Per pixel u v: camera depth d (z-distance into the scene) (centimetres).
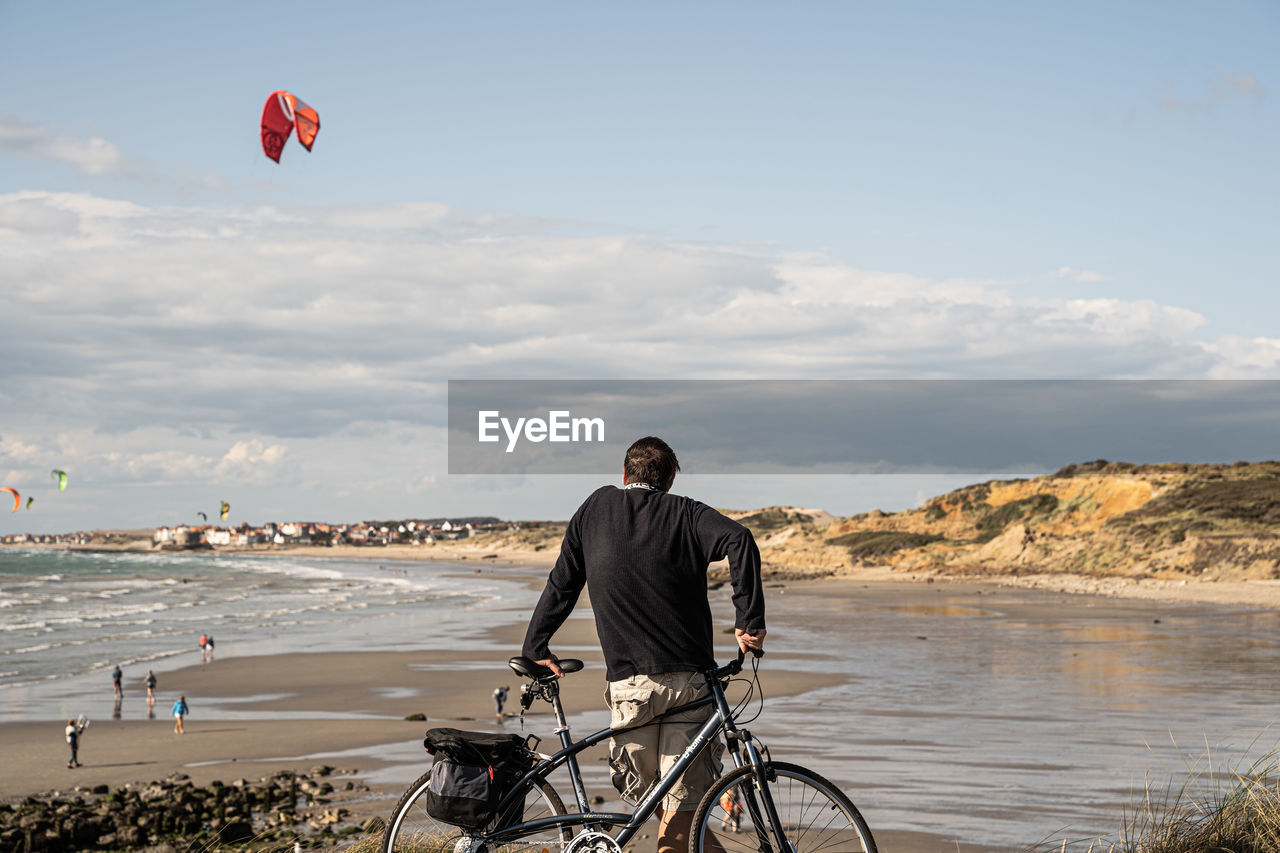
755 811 382
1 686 3481
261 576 14738
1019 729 2205
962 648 4156
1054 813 1416
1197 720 2309
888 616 6091
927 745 2011
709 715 395
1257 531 8406
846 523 14762
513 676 3519
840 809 388
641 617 390
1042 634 4753
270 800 1748
